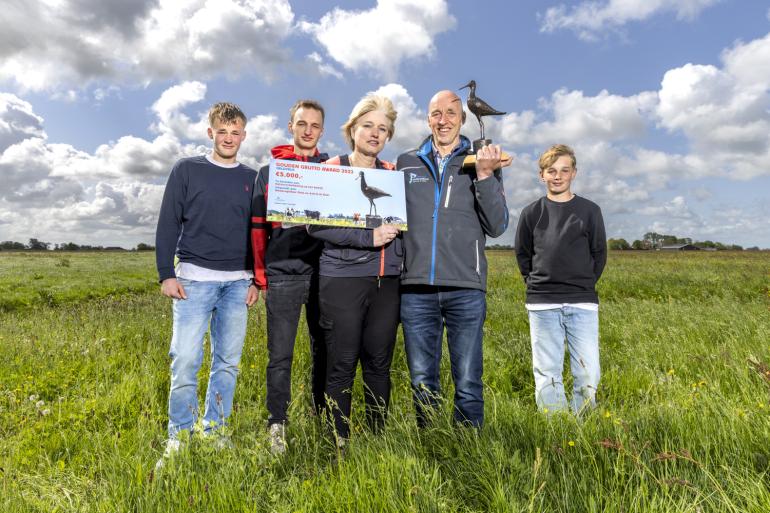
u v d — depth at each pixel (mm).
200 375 4402
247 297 3332
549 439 2373
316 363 3348
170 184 3135
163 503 2062
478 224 2846
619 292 13258
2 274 23344
